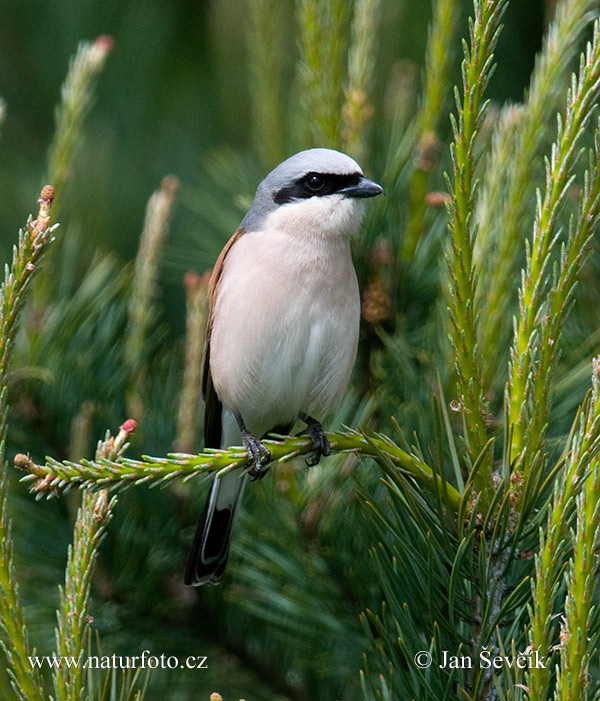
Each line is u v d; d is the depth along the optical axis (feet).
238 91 40.04
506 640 15.88
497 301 21.38
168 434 27.25
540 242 16.07
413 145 25.70
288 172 26.48
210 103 41.91
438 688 16.20
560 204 15.92
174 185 26.32
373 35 25.73
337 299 25.48
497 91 37.45
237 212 31.45
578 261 15.65
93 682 16.75
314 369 26.07
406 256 25.81
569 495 14.40
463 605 16.65
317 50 25.96
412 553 16.62
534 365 16.05
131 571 25.94
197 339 25.48
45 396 26.20
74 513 25.72
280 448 19.97
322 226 25.55
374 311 26.25
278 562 23.62
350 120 26.27
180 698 27.61
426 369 23.76
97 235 39.65
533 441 16.21
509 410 16.53
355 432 17.40
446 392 22.59
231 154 33.14
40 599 25.52
